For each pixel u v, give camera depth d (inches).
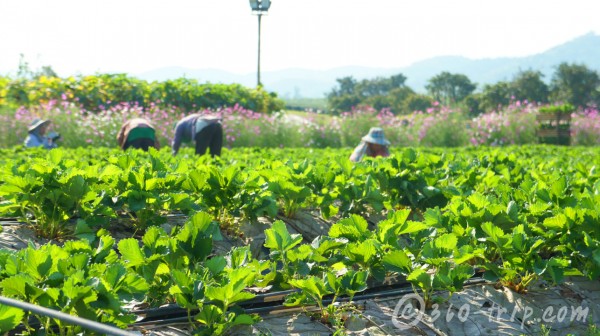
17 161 303.7
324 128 951.0
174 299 161.3
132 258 151.5
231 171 229.5
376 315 167.5
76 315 123.6
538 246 180.4
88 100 909.2
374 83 7391.7
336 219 266.7
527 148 673.0
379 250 175.5
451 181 303.7
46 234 208.8
